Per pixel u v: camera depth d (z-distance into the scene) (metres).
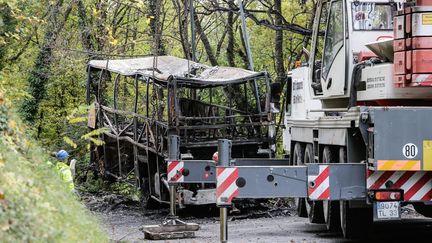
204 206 27.00
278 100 27.62
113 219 26.12
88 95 34.53
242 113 28.28
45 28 35.75
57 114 39.44
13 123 14.53
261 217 25.84
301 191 14.95
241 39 46.81
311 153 21.61
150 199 29.02
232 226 23.00
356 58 18.73
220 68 29.50
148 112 28.17
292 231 20.88
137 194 29.73
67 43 37.81
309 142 21.42
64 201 13.11
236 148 27.75
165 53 42.25
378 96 17.00
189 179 20.33
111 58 37.44
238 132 28.22
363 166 15.27
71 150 37.97
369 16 18.84
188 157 26.17
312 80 21.94
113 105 33.16
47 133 38.84
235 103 31.59
